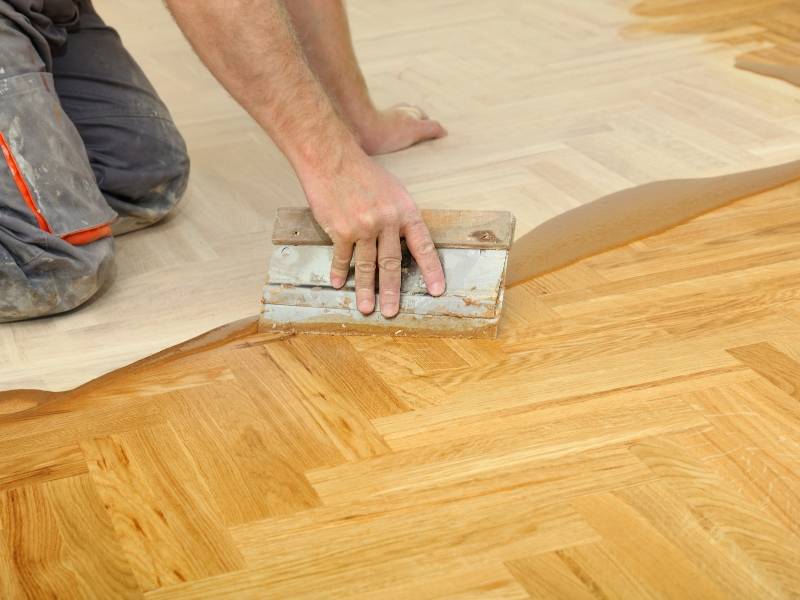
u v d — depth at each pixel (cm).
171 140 181
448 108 232
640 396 126
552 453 116
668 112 221
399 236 137
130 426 126
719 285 152
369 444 120
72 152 153
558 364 134
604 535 103
